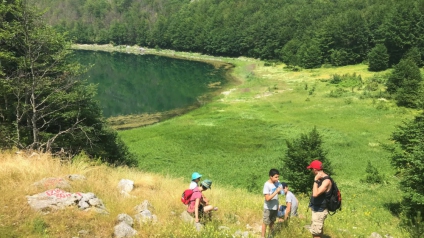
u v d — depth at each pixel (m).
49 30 21.91
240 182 27.11
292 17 126.88
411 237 9.59
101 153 24.58
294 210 9.42
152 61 129.25
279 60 116.00
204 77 93.00
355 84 68.56
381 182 25.34
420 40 86.31
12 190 8.88
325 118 48.69
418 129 17.61
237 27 137.25
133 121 53.78
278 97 64.19
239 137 41.50
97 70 107.88
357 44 98.75
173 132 44.22
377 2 112.44
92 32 186.25
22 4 20.33
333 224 10.52
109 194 10.14
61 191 8.83
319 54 97.94
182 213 9.02
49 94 22.00
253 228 9.21
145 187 11.99
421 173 15.38
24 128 21.17
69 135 23.53
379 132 41.22
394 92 57.03
